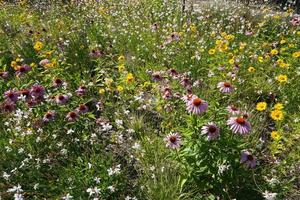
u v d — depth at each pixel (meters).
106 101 1.83
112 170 1.27
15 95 1.55
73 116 1.47
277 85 1.97
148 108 1.79
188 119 1.26
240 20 2.95
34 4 3.54
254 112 1.77
